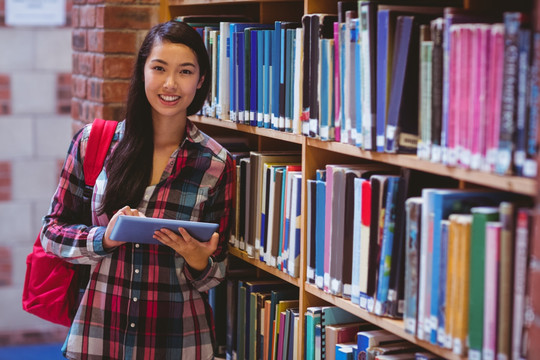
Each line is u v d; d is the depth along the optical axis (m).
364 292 2.09
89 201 2.49
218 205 2.53
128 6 3.45
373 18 1.98
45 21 5.29
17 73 5.28
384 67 1.95
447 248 1.77
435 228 1.81
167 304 2.41
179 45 2.37
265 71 2.57
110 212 2.41
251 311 2.79
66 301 2.55
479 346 1.70
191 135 2.46
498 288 1.66
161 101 2.36
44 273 2.53
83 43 3.77
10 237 5.38
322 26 2.22
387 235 1.99
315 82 2.26
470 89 1.71
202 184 2.46
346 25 2.10
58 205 2.49
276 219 2.56
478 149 1.69
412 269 1.90
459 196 1.80
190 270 2.41
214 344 2.55
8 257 5.38
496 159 1.65
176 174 2.42
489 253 1.67
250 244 2.74
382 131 1.98
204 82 2.54
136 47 3.49
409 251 1.90
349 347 2.24
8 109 5.29
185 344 2.44
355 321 2.39
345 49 2.12
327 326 2.34
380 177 2.01
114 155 2.42
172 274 2.41
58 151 5.44
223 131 3.38
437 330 1.82
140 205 2.41
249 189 2.74
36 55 5.30
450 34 1.75
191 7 3.45
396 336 2.15
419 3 2.08
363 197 2.08
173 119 2.42
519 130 1.60
